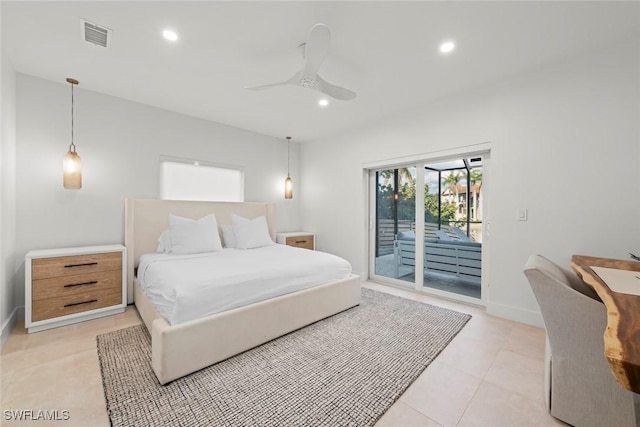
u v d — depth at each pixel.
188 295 1.79
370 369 1.83
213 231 3.41
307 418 1.39
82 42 2.11
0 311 2.09
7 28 1.93
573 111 2.32
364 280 4.15
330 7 1.72
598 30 1.95
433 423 1.38
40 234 2.69
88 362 1.87
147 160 3.39
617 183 2.13
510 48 2.18
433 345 2.16
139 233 3.21
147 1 1.68
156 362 1.69
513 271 2.65
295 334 2.34
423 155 3.36
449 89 2.92
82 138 2.93
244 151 4.38
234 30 1.96
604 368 1.24
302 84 2.25
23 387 1.61
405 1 1.67
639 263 1.79
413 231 3.75
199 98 3.17
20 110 2.58
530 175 2.54
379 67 2.47
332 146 4.58
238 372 1.78
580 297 1.25
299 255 3.06
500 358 1.99
